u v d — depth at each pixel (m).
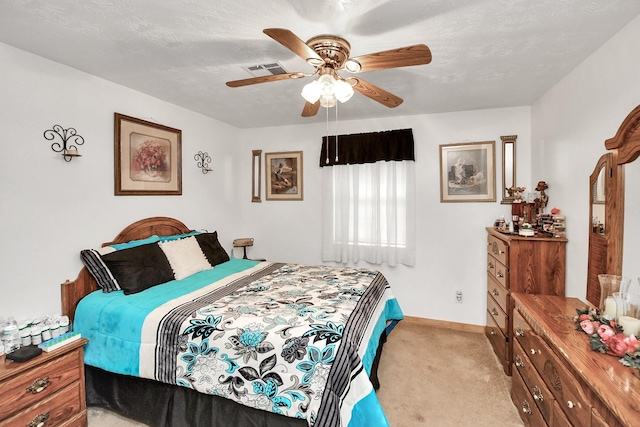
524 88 2.65
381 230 3.67
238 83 1.84
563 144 2.43
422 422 1.96
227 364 1.63
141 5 1.50
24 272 1.97
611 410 1.02
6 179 1.89
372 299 2.26
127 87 2.65
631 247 1.61
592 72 2.01
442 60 2.10
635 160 1.58
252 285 2.41
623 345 1.29
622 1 1.46
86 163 2.34
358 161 3.67
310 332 1.60
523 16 1.58
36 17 1.60
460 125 3.36
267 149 4.18
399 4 1.47
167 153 3.05
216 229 3.80
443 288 3.48
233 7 1.51
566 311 1.87
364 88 1.84
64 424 1.77
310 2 1.46
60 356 1.76
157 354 1.79
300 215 4.07
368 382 1.56
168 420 1.82
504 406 2.11
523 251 2.45
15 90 1.93
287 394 1.50
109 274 2.25
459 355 2.82
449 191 3.42
